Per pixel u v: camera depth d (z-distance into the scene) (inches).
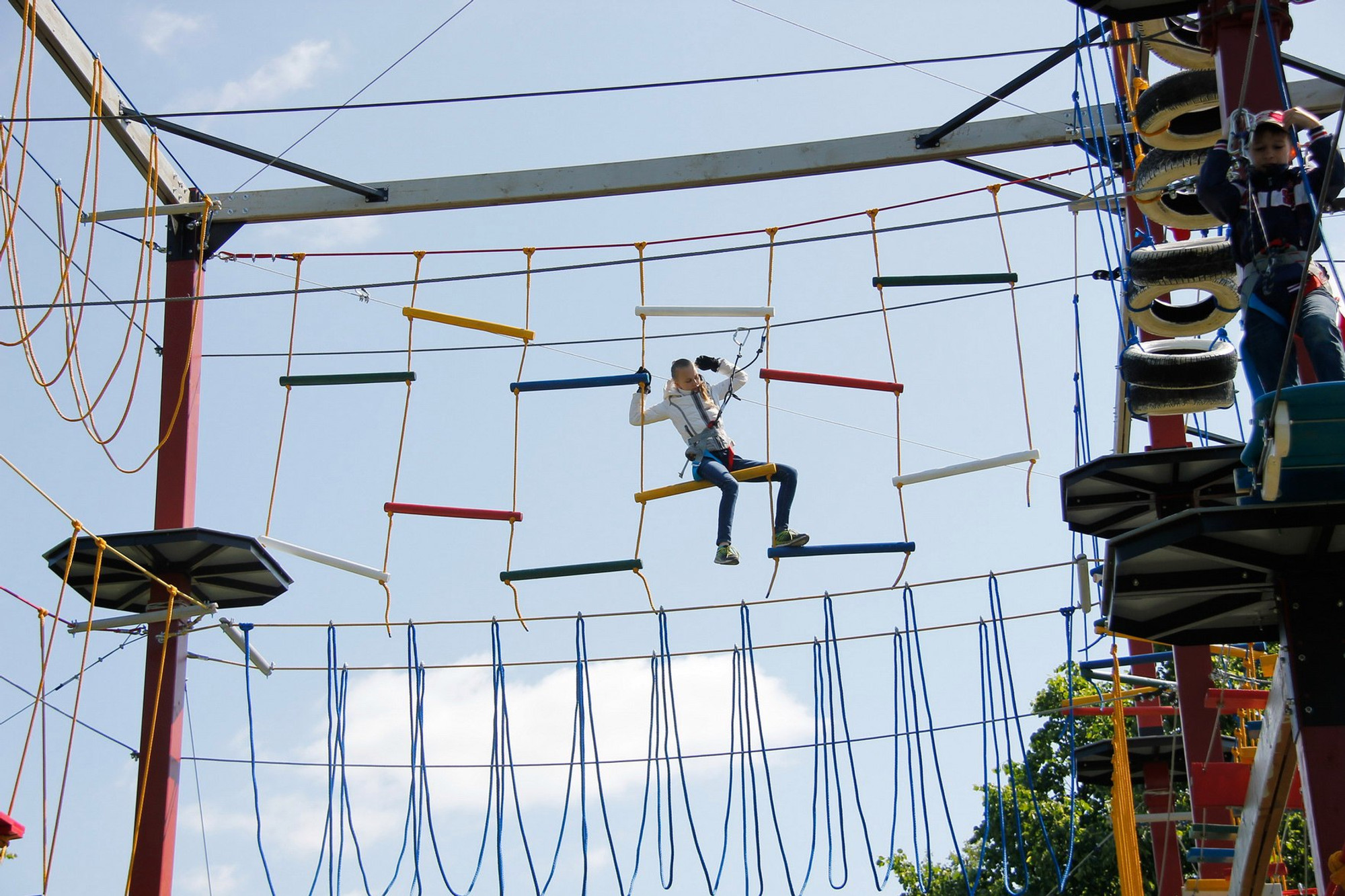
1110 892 819.4
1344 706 288.0
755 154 510.9
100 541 404.8
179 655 455.2
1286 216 285.0
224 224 516.4
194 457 488.4
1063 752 871.7
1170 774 545.6
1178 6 335.9
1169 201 423.8
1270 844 360.8
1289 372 279.6
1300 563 295.7
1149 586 309.3
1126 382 445.7
